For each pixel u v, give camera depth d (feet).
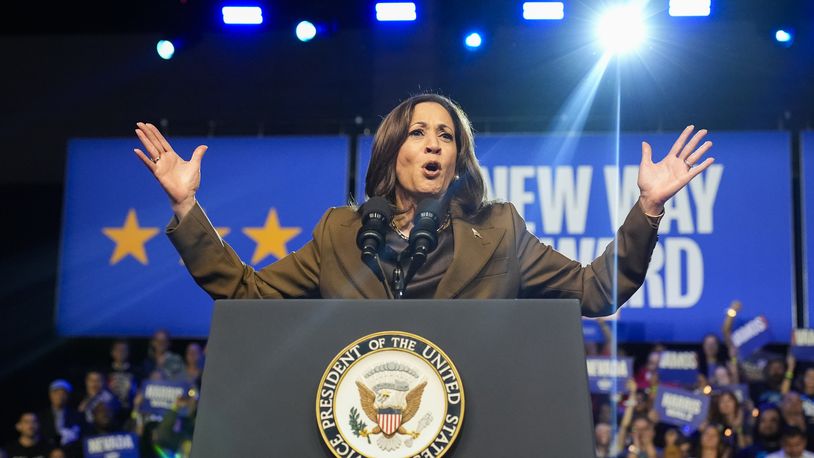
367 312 6.03
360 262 7.86
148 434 28.22
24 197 35.96
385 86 34.40
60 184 35.65
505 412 5.72
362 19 31.07
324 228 8.22
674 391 26.94
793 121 31.73
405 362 5.80
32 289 35.99
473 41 31.42
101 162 33.40
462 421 5.65
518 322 5.95
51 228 36.09
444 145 8.56
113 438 27.71
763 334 29.73
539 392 5.76
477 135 32.07
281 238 32.30
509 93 33.06
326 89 34.86
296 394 5.84
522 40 33.24
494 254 7.97
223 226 32.50
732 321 30.04
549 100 32.81
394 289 7.66
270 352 5.97
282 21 30.76
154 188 33.14
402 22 30.94
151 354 31.63
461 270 7.79
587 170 31.53
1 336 35.65
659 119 32.12
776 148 31.14
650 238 7.45
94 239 32.86
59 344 35.19
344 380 5.77
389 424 5.65
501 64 33.30
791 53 31.91
